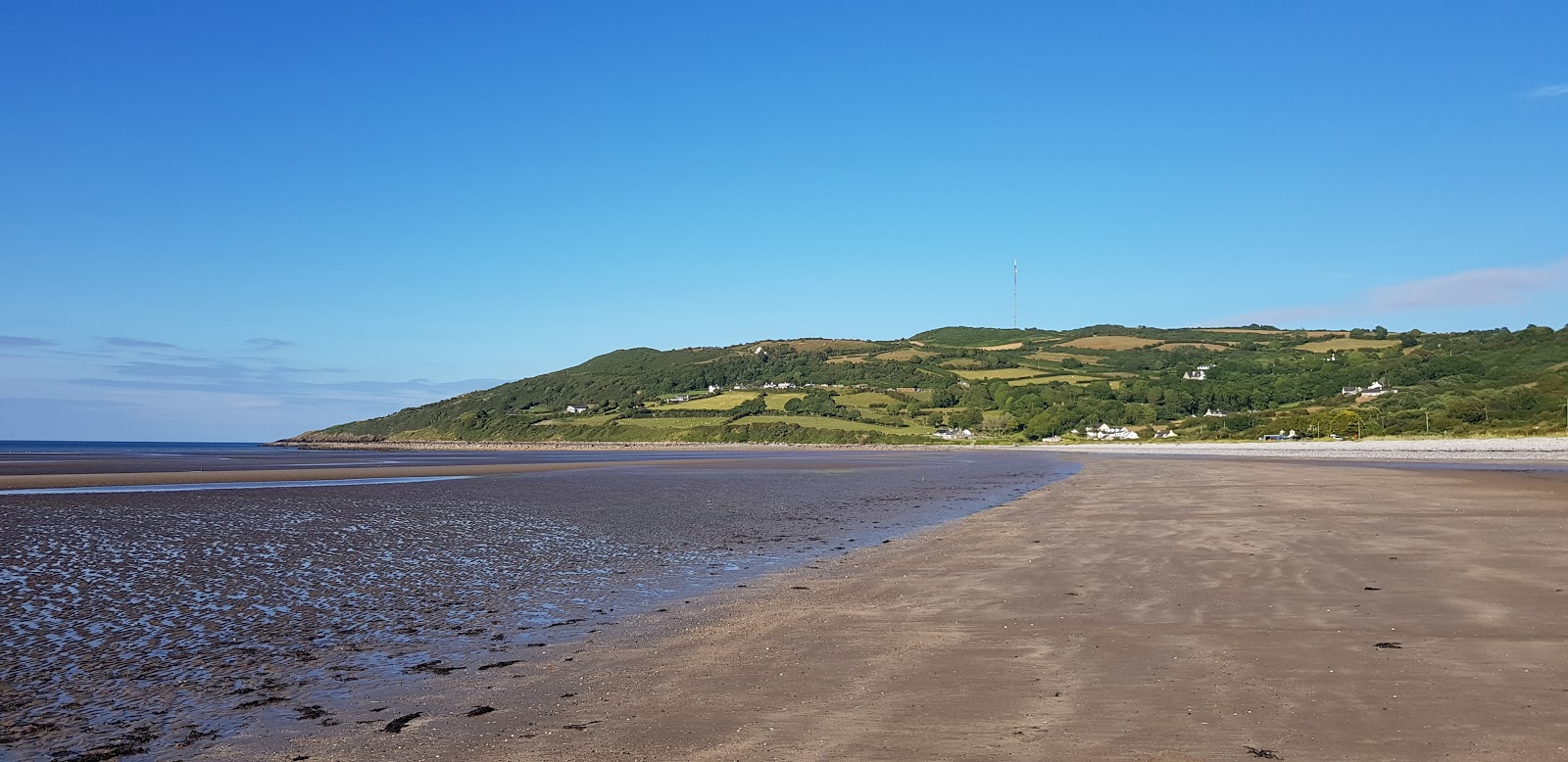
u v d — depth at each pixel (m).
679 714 7.03
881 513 25.81
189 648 9.97
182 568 15.82
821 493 35.47
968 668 8.05
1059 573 13.23
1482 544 14.98
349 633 10.67
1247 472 43.06
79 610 12.16
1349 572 12.45
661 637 10.02
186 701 7.99
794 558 16.45
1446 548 14.49
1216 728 6.26
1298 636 8.86
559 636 10.30
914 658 8.47
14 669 9.15
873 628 9.93
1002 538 18.17
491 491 37.22
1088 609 10.50
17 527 22.69
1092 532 18.50
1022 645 8.84
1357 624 9.29
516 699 7.68
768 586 13.35
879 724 6.57
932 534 19.77
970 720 6.60
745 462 75.75
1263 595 11.03
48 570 15.66
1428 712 6.46
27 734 7.18
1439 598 10.45
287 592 13.48
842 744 6.17
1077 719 6.54
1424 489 28.48
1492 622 9.20
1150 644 8.70
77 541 19.84
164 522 23.89
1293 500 25.19
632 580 14.29
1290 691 7.07
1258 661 7.97
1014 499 30.16
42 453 113.69
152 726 7.31
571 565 16.00
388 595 13.18
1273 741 5.96
